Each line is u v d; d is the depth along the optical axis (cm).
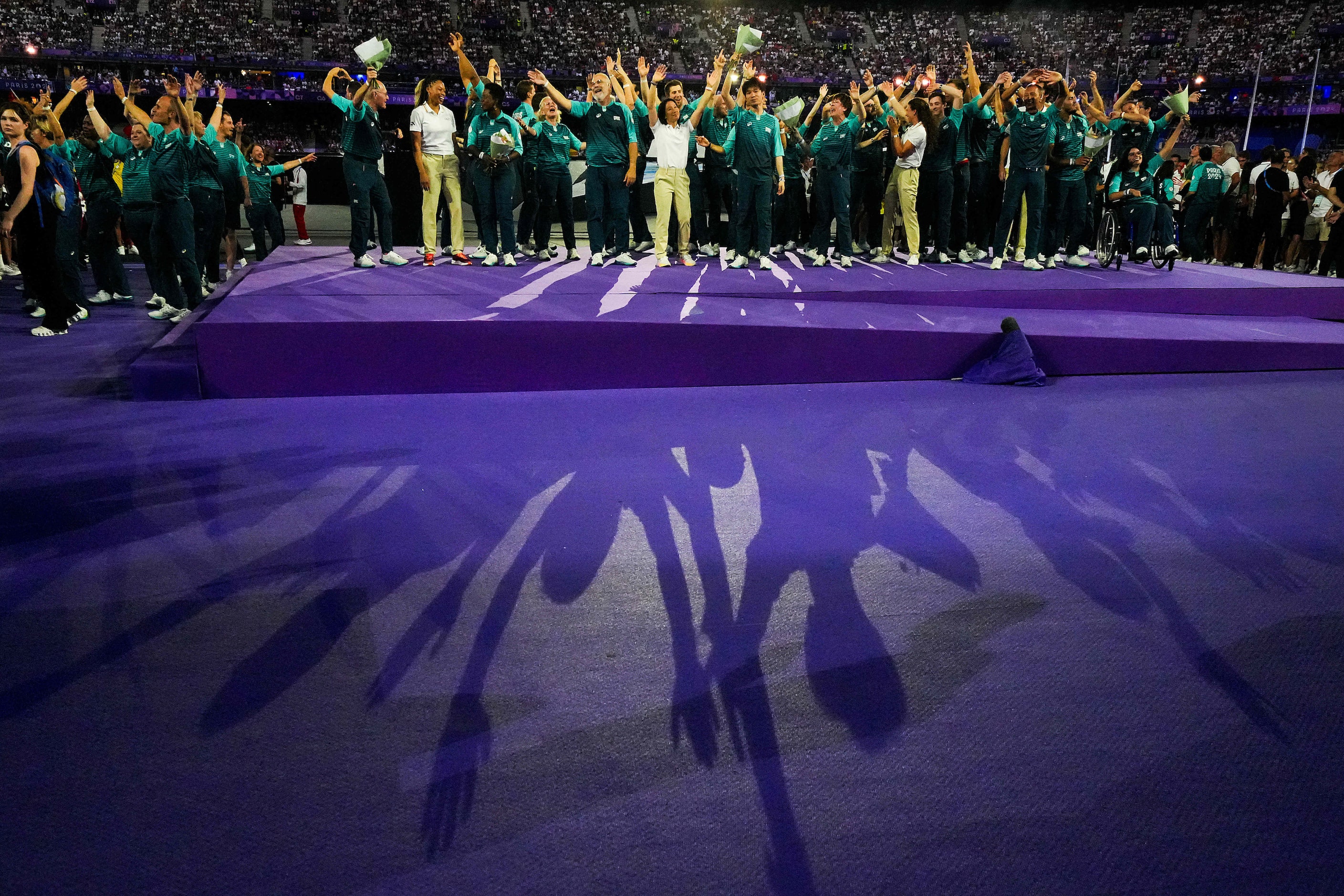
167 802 175
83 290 763
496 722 204
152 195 654
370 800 177
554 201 802
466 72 783
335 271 702
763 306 604
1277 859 164
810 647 240
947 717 208
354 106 690
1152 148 843
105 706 207
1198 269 875
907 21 3800
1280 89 3275
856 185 873
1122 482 377
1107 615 260
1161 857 164
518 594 267
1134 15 3697
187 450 397
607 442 421
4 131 603
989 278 745
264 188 945
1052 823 173
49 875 156
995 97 834
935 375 570
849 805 178
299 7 3177
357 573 279
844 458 404
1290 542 315
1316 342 596
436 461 388
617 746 196
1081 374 585
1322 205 1069
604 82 716
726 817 174
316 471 372
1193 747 198
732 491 358
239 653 231
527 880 157
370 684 218
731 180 841
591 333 520
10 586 265
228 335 482
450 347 509
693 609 260
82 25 2942
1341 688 222
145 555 288
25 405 467
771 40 3656
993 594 272
